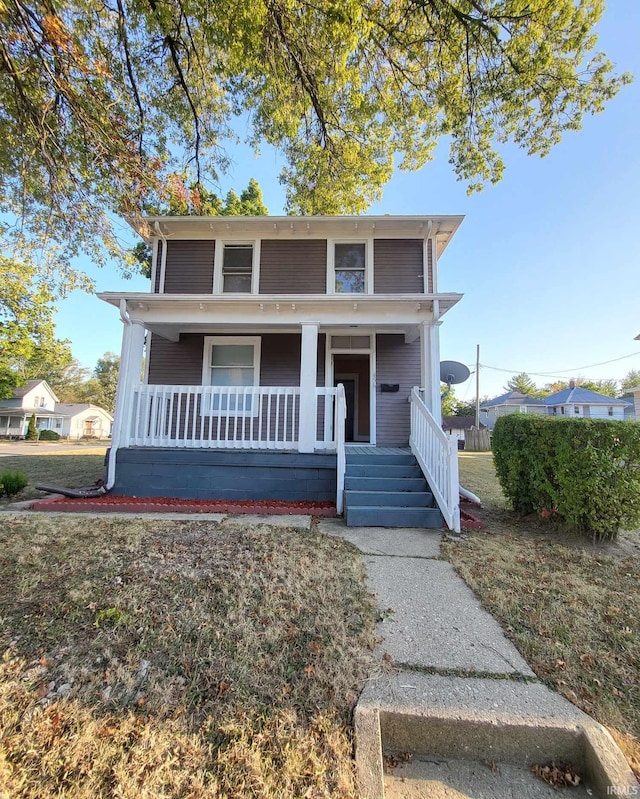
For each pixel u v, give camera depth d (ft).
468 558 12.96
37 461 38.50
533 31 17.35
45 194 17.76
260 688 6.92
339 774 5.47
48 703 6.63
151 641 8.05
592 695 6.83
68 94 14.70
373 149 25.17
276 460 20.22
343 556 12.69
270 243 29.40
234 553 12.22
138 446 21.39
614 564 12.54
